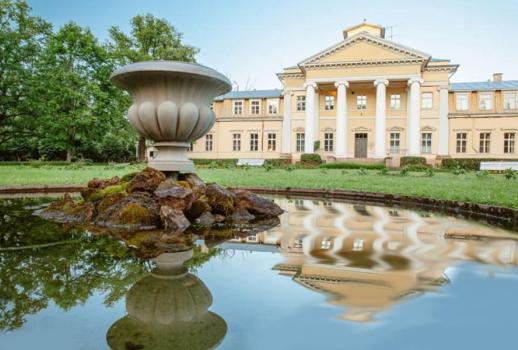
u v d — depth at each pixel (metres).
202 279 2.32
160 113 5.67
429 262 2.75
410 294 2.04
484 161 30.94
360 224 4.73
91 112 29.16
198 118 5.96
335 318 1.73
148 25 34.78
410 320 1.71
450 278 2.35
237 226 4.54
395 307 1.86
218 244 3.43
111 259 2.81
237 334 1.56
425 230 4.25
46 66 28.83
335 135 36.38
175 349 1.43
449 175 19.30
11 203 6.62
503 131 33.00
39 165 25.11
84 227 4.25
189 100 5.84
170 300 1.95
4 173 14.66
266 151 38.53
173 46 34.47
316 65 33.75
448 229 4.32
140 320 1.70
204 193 5.20
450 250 3.16
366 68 32.81
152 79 5.56
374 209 6.48
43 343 1.48
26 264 2.64
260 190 10.05
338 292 2.09
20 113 28.61
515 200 6.09
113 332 1.58
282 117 38.09
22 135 30.59
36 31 29.92
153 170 5.06
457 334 1.57
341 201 8.06
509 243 3.46
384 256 2.93
